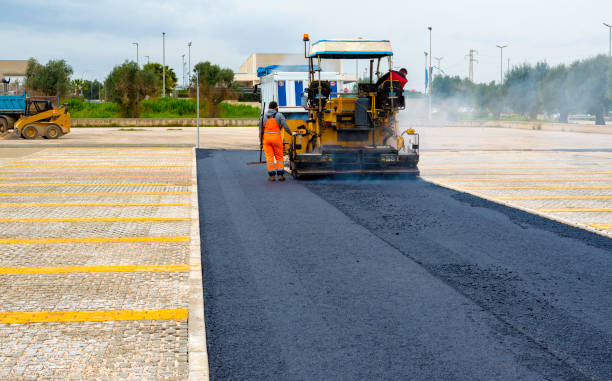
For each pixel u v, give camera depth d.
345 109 13.25
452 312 4.86
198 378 3.65
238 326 4.56
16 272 5.91
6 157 18.30
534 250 6.91
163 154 19.94
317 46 13.34
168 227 8.16
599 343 4.23
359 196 10.95
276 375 3.74
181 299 5.14
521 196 10.86
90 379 3.64
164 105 58.31
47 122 28.08
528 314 4.82
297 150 13.71
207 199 10.58
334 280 5.76
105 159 17.97
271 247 7.07
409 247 7.07
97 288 5.42
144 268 6.09
